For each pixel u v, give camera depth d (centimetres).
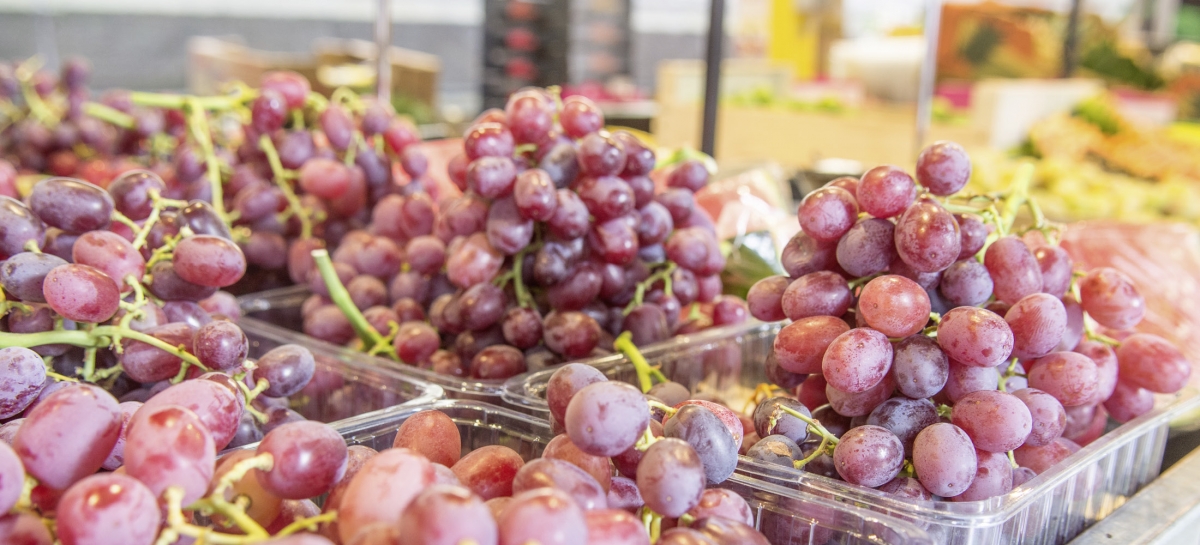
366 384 61
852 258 52
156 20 346
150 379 51
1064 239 82
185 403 44
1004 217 56
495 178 60
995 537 48
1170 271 81
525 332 62
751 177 79
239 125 81
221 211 71
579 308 63
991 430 49
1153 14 306
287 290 75
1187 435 64
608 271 63
